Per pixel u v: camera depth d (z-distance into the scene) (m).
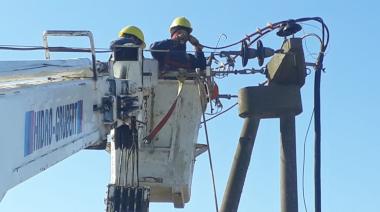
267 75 9.95
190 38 10.60
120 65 9.34
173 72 10.21
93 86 7.52
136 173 9.26
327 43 9.83
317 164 9.72
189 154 10.12
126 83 8.52
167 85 10.29
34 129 5.81
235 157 9.87
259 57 9.84
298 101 9.67
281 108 9.66
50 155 6.20
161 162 10.03
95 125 7.63
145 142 10.05
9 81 6.69
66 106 6.66
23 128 5.55
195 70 10.26
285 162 9.63
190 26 10.90
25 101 5.62
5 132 5.19
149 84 9.80
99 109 7.72
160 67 10.25
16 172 5.41
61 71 7.11
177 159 10.07
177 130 10.18
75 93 6.92
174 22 10.88
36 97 5.86
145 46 10.83
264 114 9.73
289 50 9.68
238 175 9.80
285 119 9.72
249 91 9.74
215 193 9.38
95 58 7.54
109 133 8.35
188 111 10.23
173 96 10.27
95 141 7.68
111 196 9.02
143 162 10.02
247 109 9.71
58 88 6.45
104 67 9.14
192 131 10.18
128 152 9.15
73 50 7.83
